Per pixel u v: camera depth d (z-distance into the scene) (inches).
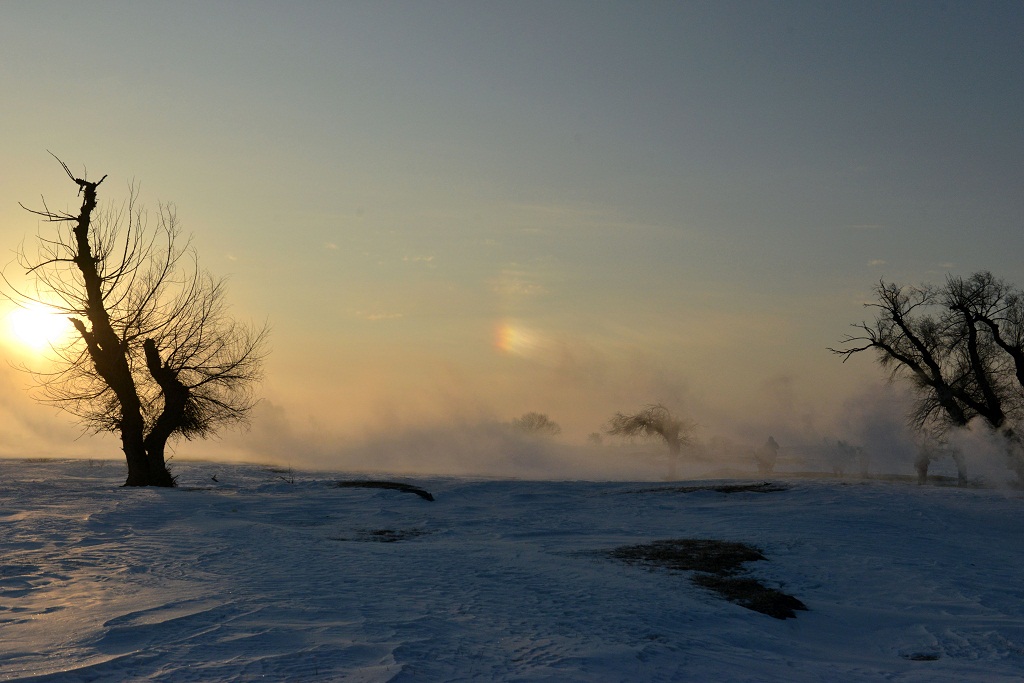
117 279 1152.8
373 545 628.1
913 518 842.8
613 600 463.2
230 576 463.8
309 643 322.0
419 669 293.7
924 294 1676.9
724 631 423.8
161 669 281.9
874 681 352.2
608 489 1165.1
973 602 540.1
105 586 425.1
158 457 1154.7
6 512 697.0
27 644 312.0
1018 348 1581.0
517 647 339.3
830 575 596.4
